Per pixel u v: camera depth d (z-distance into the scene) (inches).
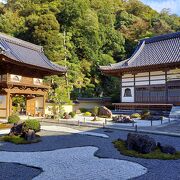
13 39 1232.8
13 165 348.5
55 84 1540.4
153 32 2637.8
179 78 1221.7
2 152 431.2
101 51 2393.0
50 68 1208.2
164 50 1391.5
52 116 1144.8
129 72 1387.8
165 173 310.2
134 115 1098.7
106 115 1141.7
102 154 416.2
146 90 1341.0
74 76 1761.8
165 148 418.3
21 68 1114.7
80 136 620.7
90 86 1911.9
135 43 2481.5
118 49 2420.0
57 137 603.2
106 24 2559.1
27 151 440.5
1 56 951.0
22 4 2650.1
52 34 1758.1
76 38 2167.8
